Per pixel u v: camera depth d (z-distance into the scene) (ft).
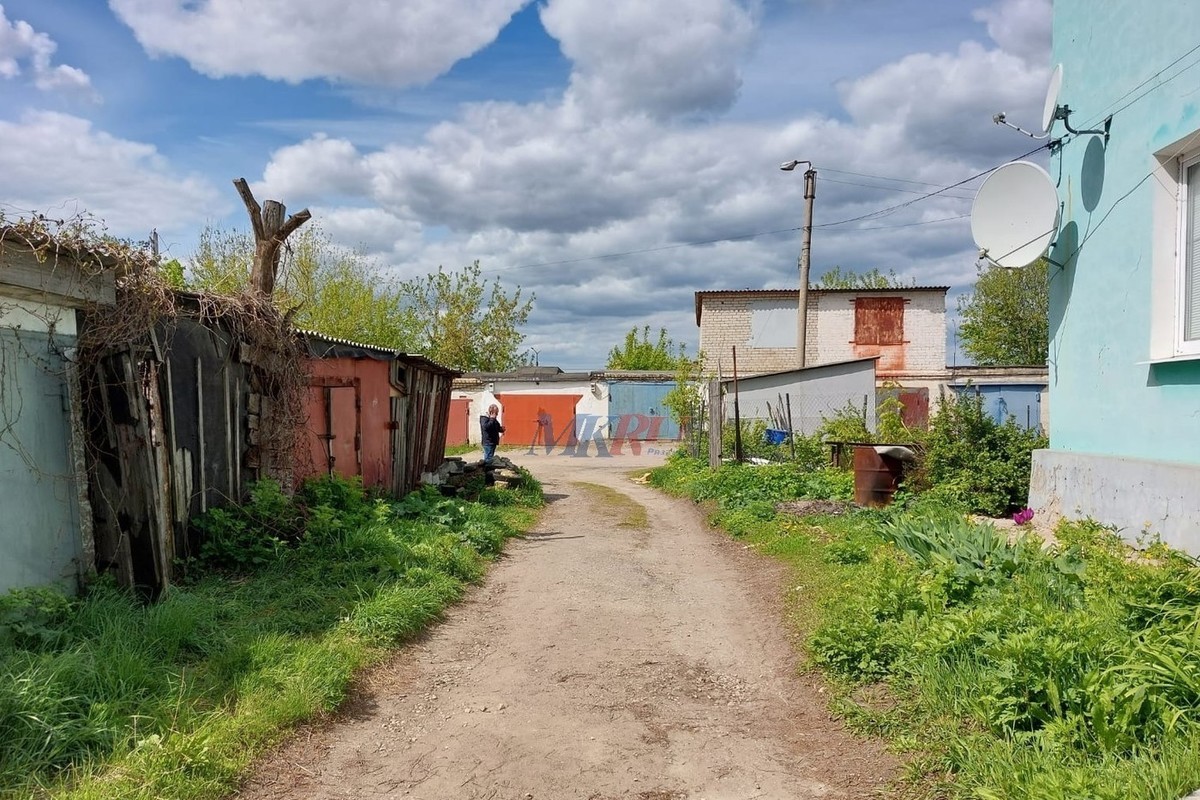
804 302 71.31
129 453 18.29
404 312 82.94
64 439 17.79
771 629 19.92
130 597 17.66
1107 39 23.21
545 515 40.98
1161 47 20.52
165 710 12.67
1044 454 26.58
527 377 99.30
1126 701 10.96
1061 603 16.15
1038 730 11.57
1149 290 21.17
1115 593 15.65
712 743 13.66
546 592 24.04
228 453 23.86
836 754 12.93
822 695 15.34
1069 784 9.69
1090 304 24.25
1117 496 21.93
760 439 61.57
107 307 18.53
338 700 14.49
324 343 31.09
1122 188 22.47
